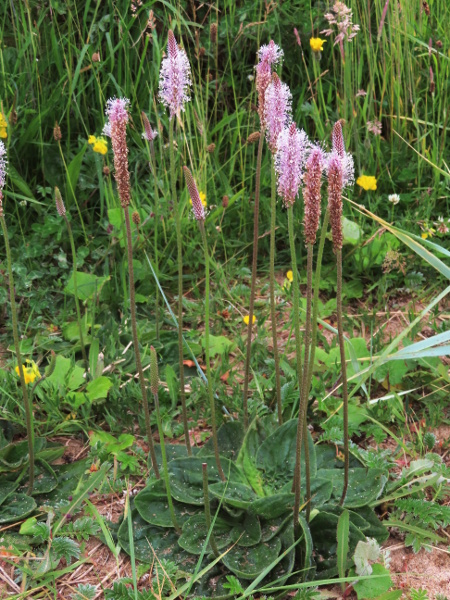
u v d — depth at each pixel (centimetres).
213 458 74
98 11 129
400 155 122
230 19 126
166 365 87
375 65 120
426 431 83
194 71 125
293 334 99
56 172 117
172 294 108
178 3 121
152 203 113
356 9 125
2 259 110
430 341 68
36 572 66
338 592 65
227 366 92
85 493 74
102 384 85
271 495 68
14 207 115
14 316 68
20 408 81
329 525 67
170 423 85
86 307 101
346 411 66
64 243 111
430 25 132
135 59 124
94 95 122
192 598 64
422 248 78
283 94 62
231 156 118
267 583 64
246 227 117
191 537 67
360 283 109
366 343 97
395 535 72
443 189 120
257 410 82
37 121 113
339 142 57
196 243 110
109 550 70
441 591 66
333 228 58
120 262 107
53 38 119
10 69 121
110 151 118
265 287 105
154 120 121
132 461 78
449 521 70
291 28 130
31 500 73
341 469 74
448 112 126
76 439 84
